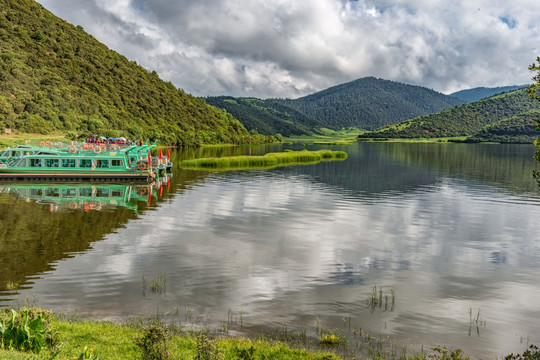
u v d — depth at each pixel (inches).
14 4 7445.9
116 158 2827.3
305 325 798.5
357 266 1182.9
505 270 1185.4
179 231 1496.1
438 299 958.4
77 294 900.0
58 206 1849.2
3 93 5187.0
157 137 6628.9
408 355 689.0
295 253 1284.4
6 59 5861.2
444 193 2588.6
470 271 1168.8
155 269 1085.8
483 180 3262.8
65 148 2893.7
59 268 1058.1
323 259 1235.9
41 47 6899.6
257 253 1267.2
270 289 981.8
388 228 1659.7
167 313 823.7
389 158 5561.0
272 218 1770.4
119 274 1034.7
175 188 2517.2
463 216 1923.0
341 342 727.1
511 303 948.0
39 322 542.9
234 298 918.4
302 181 2984.7
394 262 1230.3
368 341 738.8
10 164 2723.9
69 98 6072.8
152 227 1537.9
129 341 633.0
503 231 1652.3
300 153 4832.7
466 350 722.8
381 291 996.6
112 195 2199.8
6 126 4726.9
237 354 619.5
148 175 2755.9
